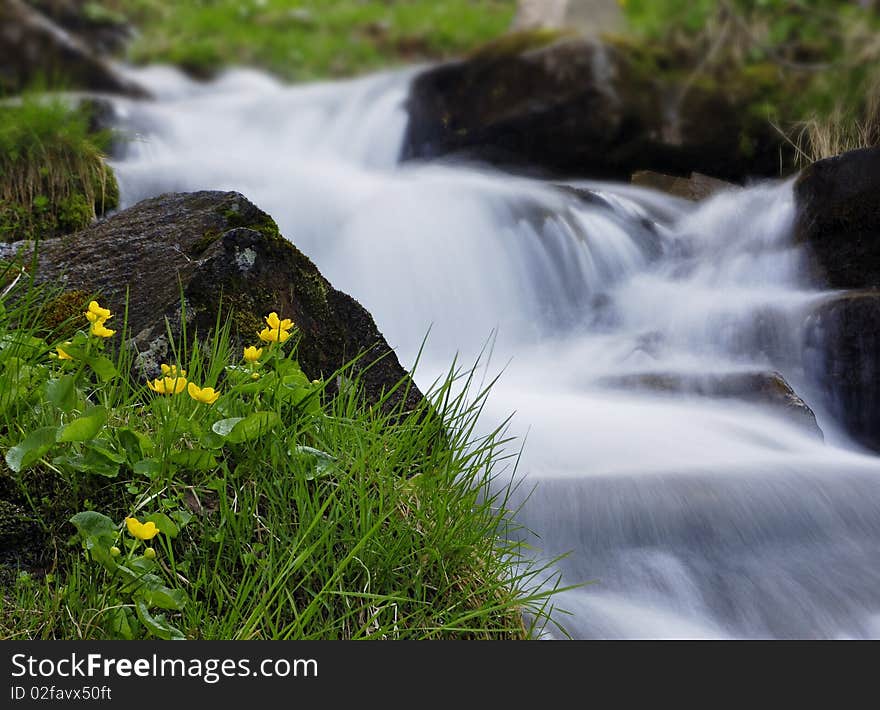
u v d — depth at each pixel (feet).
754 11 29.12
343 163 29.27
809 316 17.85
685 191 26.32
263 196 20.83
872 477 12.25
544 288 21.06
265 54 48.70
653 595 10.28
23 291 9.98
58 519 6.84
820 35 28.40
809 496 11.76
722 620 10.15
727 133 26.25
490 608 7.07
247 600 6.80
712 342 18.78
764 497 11.55
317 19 54.34
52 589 6.57
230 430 7.15
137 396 8.25
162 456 7.13
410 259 20.30
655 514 10.98
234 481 7.38
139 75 41.52
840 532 11.53
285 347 9.27
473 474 8.23
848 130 23.76
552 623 8.99
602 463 12.23
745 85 26.78
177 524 6.89
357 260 20.22
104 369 7.43
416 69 32.24
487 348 19.79
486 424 13.34
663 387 16.07
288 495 7.42
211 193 10.69
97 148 19.81
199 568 6.90
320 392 8.66
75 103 25.25
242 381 7.70
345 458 7.82
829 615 10.35
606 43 27.48
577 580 10.19
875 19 27.43
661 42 28.99
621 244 22.25
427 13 55.83
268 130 30.73
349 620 6.92
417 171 27.12
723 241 21.95
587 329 20.44
